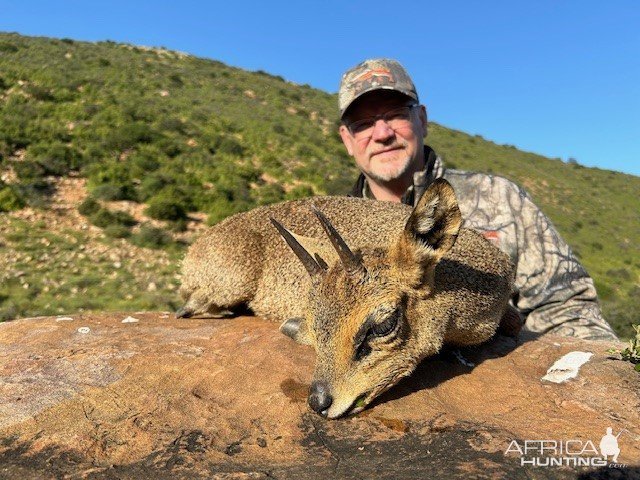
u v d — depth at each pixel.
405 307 0.61
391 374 0.59
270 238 0.94
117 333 0.83
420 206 0.58
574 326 0.97
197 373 0.64
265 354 0.68
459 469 0.44
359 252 0.65
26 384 0.62
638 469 0.43
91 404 0.58
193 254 1.02
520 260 1.03
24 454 0.50
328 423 0.55
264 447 0.50
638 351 0.66
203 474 0.45
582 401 0.57
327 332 0.59
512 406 0.57
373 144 1.13
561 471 0.43
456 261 0.69
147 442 0.51
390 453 0.48
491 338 0.76
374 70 1.10
